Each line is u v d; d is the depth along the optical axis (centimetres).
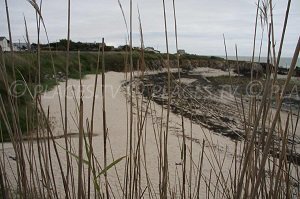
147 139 902
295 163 169
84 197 112
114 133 1113
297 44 76
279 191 139
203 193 498
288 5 83
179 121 1193
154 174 618
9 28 119
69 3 110
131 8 140
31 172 138
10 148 614
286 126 123
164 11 141
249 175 114
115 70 3603
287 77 80
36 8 107
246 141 136
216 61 5519
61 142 777
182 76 3294
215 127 1118
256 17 153
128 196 156
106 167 126
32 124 141
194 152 828
